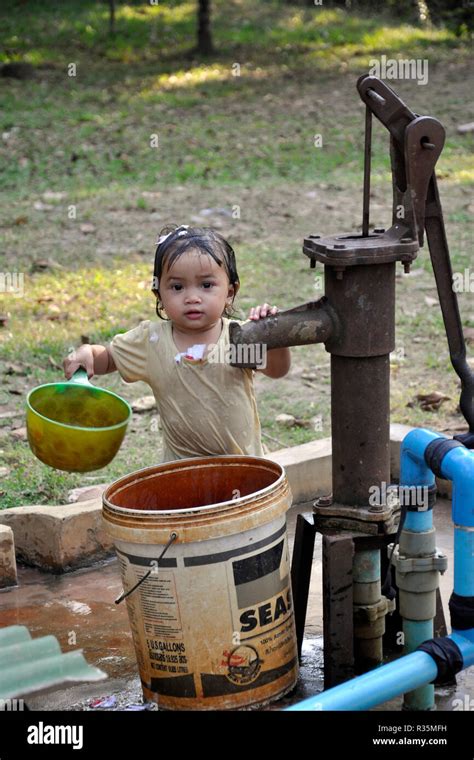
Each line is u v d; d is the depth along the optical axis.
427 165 3.60
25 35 23.67
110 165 14.41
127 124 16.70
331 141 15.48
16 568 5.07
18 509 5.16
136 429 6.45
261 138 15.77
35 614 4.64
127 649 4.32
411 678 3.42
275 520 3.64
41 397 3.96
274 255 10.23
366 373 3.71
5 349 7.67
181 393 3.97
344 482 3.83
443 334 8.03
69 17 25.16
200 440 4.04
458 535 3.51
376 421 3.76
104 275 9.68
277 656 3.73
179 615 3.57
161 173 13.98
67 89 19.20
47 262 10.03
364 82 3.65
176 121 16.91
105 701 3.89
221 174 13.91
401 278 9.50
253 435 4.10
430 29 23.75
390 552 4.05
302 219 11.66
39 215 11.95
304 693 3.90
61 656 3.07
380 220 11.51
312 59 21.50
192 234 3.88
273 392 7.07
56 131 16.12
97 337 7.98
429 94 17.77
